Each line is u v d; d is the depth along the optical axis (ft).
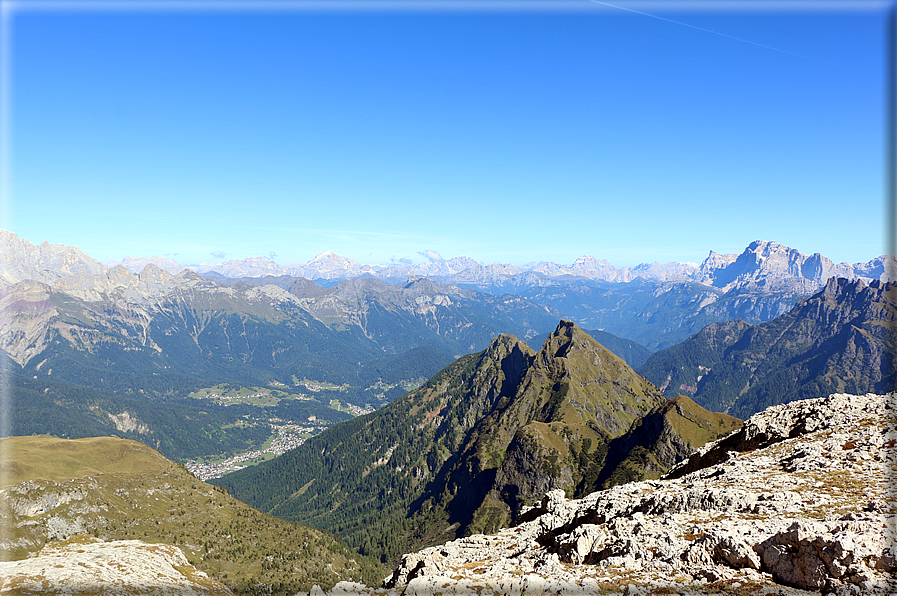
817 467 165.58
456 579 140.36
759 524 124.47
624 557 132.05
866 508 124.98
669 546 128.16
